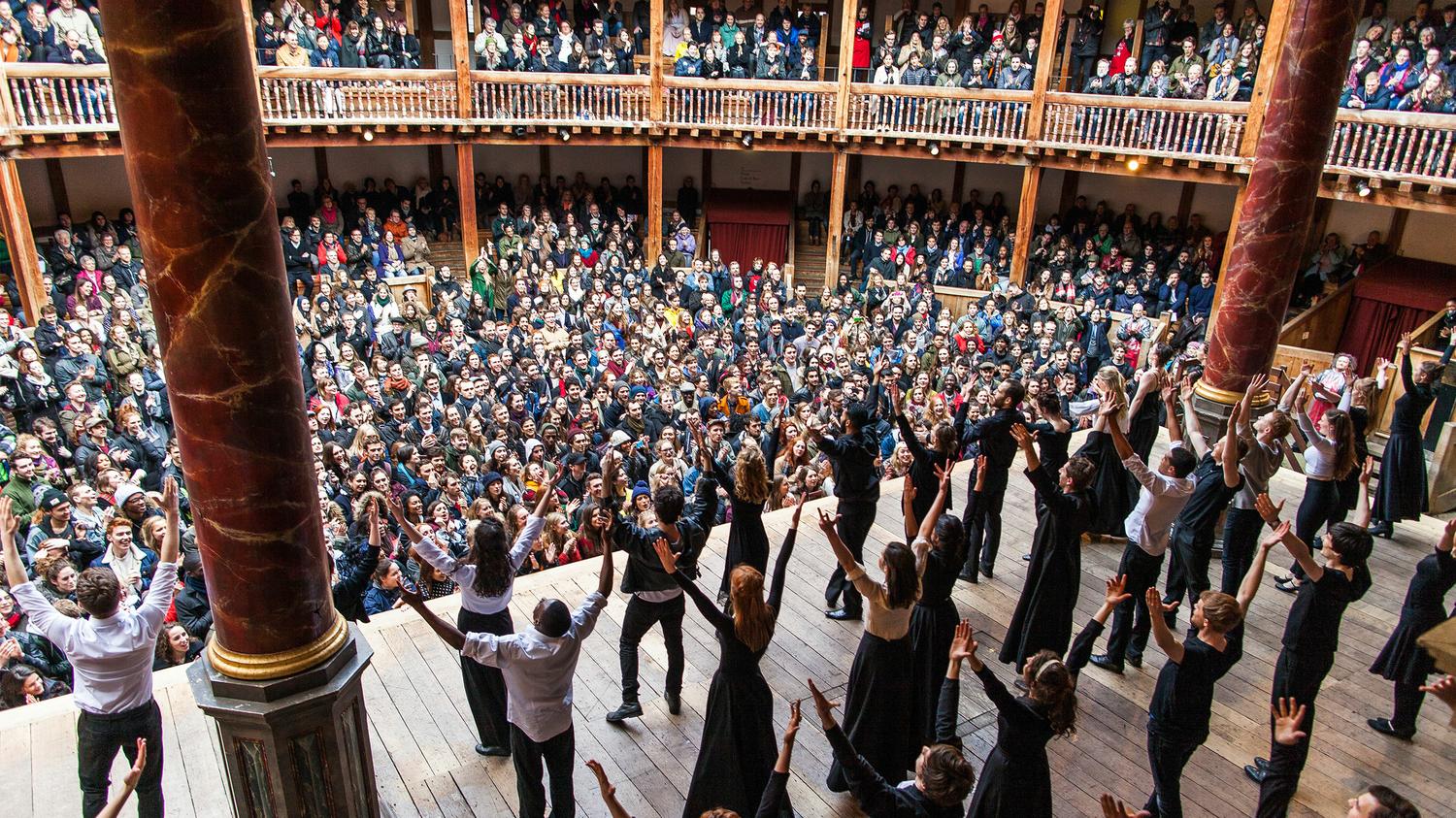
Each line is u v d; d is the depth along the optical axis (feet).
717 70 67.87
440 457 36.14
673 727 21.27
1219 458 22.80
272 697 14.78
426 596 26.61
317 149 71.82
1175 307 61.98
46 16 48.70
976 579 27.84
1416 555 30.37
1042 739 14.53
